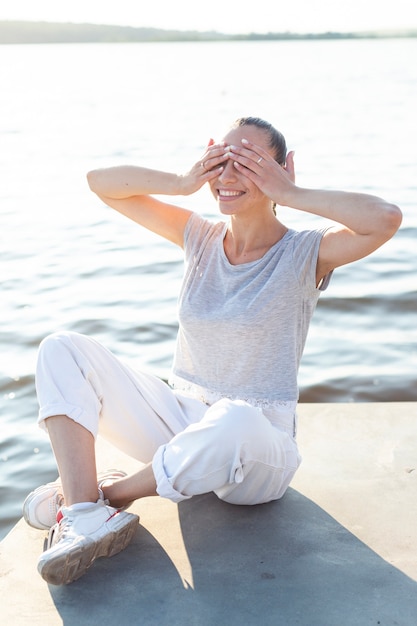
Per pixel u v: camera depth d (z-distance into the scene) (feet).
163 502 8.89
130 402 8.35
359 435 10.30
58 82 218.38
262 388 8.32
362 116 94.38
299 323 8.37
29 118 105.09
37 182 50.21
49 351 7.88
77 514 7.32
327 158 57.98
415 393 17.75
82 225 35.55
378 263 26.91
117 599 7.20
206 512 8.64
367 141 68.49
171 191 8.90
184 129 83.87
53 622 6.92
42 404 7.76
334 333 21.31
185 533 8.25
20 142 75.87
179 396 8.81
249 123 8.37
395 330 21.34
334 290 24.34
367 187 44.52
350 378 18.60
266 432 7.57
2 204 42.14
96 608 7.09
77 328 21.88
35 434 16.38
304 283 8.16
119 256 29.43
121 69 303.68
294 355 8.32
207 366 8.55
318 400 17.63
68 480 7.59
